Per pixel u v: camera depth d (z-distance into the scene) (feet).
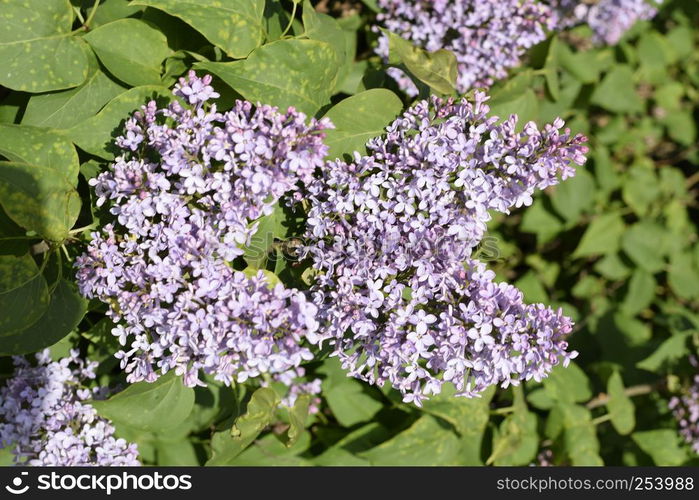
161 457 2.74
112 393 2.52
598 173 3.66
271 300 2.17
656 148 4.05
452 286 2.24
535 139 2.21
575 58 3.39
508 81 2.71
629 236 3.64
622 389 3.05
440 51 2.41
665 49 4.06
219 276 2.19
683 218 3.82
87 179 2.36
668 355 3.15
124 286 2.26
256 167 2.15
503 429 2.87
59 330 2.34
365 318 2.22
